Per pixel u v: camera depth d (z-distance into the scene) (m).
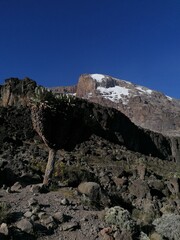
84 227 11.30
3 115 40.66
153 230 12.74
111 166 30.08
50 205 12.45
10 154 24.28
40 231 10.48
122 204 17.22
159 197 21.08
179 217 13.00
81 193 14.65
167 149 88.44
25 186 14.38
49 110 14.81
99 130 60.03
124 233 11.05
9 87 50.97
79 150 39.31
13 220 10.69
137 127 79.44
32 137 37.72
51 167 15.12
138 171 26.84
